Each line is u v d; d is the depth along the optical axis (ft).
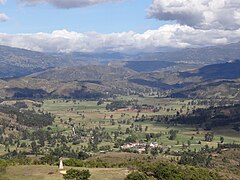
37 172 427.33
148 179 404.98
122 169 460.55
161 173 426.10
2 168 437.99
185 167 507.71
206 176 462.19
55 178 399.24
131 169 459.32
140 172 421.59
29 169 442.91
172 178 423.23
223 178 489.26
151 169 435.12
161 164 459.32
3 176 409.69
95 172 433.07
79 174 395.55
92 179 396.98
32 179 399.24
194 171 476.13
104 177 405.80
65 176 394.93
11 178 406.21
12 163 526.98
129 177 391.24
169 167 439.22
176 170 438.40
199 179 441.68
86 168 474.08
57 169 442.50
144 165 477.77
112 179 397.19
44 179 396.78
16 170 440.04
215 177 478.18
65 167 469.16
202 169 523.29
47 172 426.51
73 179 391.24
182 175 435.94
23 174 421.18
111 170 449.06
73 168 443.73
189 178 435.94
